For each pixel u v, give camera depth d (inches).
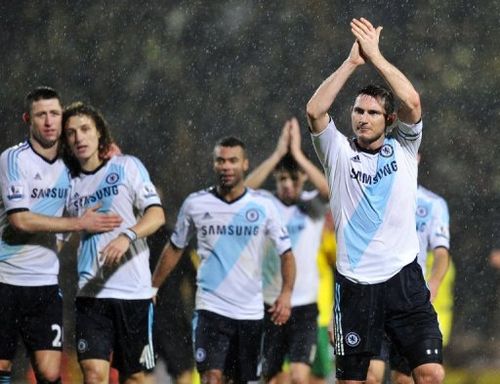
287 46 2447.1
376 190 948.6
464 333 2052.2
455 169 2335.1
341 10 2465.6
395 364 1144.2
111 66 2365.9
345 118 2229.3
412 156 960.9
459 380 1931.6
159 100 2356.1
